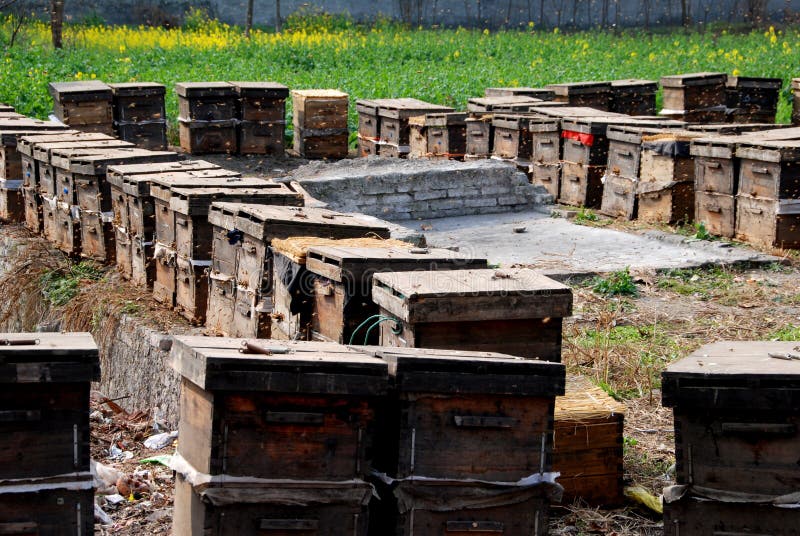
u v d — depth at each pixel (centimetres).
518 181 1739
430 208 1692
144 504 697
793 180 1345
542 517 538
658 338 1048
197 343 529
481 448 527
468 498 526
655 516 677
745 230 1407
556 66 3294
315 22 4841
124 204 1150
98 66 3017
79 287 1187
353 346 572
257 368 490
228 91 2127
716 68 3231
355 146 2411
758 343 616
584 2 5294
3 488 502
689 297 1202
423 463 521
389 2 5303
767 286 1241
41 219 1412
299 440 504
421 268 731
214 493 495
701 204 1471
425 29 5059
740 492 523
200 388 509
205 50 3603
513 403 528
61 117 2005
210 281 941
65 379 501
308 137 2164
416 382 513
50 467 509
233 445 498
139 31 4325
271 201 973
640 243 1446
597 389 739
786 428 512
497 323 654
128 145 1356
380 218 1658
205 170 1142
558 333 669
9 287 1291
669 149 1498
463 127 1930
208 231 980
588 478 682
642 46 3994
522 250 1423
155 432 900
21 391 500
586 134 1659
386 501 530
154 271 1113
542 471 534
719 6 5153
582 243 1459
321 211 927
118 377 1056
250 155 2153
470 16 5272
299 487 505
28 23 4106
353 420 508
